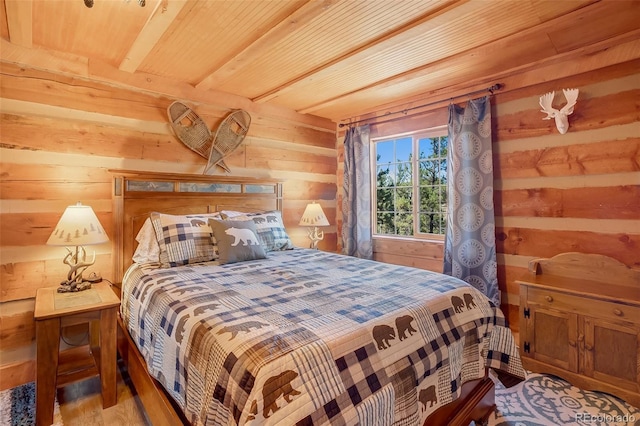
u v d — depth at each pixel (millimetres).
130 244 2549
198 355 1224
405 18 1930
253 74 2764
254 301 1534
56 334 1783
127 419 1828
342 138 4156
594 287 2137
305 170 3877
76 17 1865
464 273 2861
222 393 1053
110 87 2533
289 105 3611
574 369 2078
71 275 2197
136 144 2662
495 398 1966
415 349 1354
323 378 1062
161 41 2180
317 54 2396
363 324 1289
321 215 3576
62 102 2332
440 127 3248
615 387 1925
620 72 2217
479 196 2809
